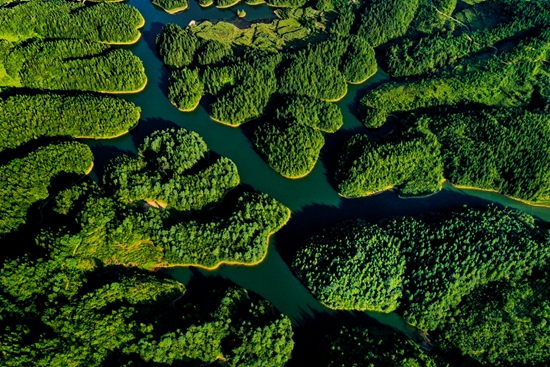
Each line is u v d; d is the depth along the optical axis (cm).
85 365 12112
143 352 12412
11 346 11625
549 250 14575
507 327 13375
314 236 16112
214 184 17150
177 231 15538
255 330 13150
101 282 14300
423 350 13612
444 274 14262
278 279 15450
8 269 13338
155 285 14400
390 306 14562
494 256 14425
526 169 17575
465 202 17838
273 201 16925
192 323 13350
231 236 15650
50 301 13012
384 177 17725
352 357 12988
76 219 15088
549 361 12862
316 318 14562
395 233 16075
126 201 16425
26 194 16150
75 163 17688
